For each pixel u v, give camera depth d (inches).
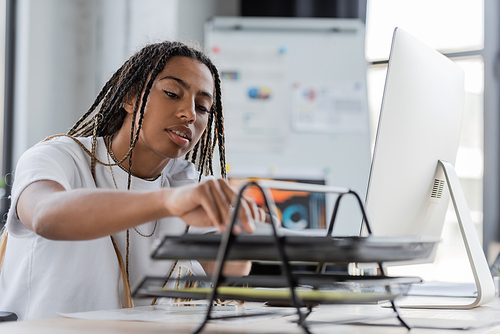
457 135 42.0
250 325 23.4
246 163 116.7
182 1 119.4
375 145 34.3
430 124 37.6
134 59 42.8
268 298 20.0
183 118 39.3
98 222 24.3
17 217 32.5
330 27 119.9
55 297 38.2
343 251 18.3
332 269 100.5
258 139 117.5
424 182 38.0
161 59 39.8
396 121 34.5
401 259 20.6
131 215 23.6
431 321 26.4
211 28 119.6
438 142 38.9
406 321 26.2
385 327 23.6
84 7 127.2
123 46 122.0
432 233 41.8
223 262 18.7
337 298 19.6
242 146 117.2
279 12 125.4
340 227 113.3
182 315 26.8
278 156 117.2
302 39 119.9
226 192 21.2
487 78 119.3
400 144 35.0
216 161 114.7
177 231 43.1
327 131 117.6
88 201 25.0
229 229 18.4
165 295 20.9
